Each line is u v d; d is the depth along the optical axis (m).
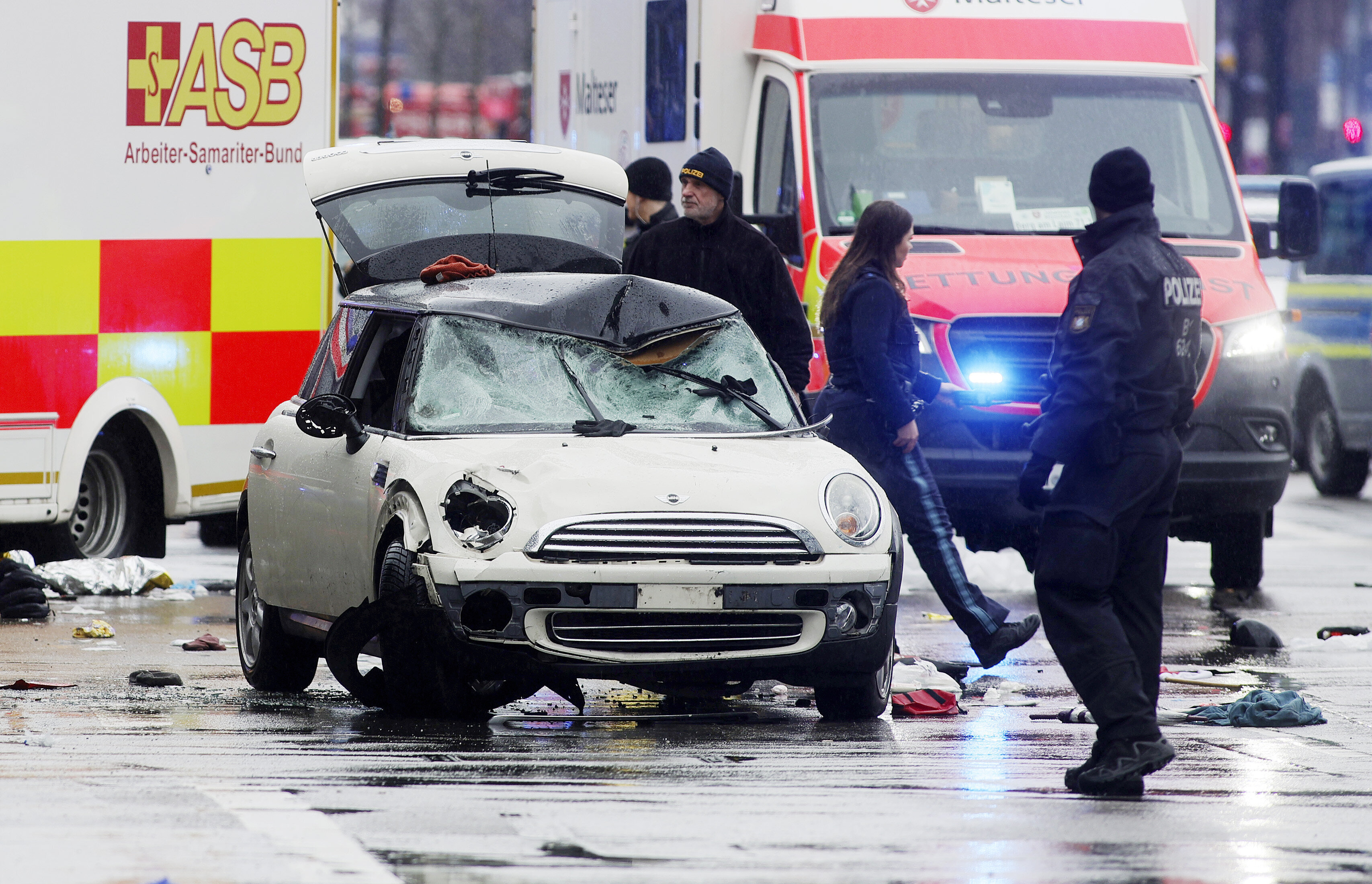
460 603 29.48
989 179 49.50
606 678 29.80
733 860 21.95
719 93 52.09
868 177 49.12
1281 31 150.88
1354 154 174.38
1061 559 26.41
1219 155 51.44
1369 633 43.31
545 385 33.00
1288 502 78.75
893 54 50.47
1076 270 47.28
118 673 36.69
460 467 30.44
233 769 26.84
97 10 47.56
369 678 31.70
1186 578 55.78
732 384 33.69
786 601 30.08
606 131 61.19
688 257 40.09
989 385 46.16
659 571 29.58
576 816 24.00
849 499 31.06
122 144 48.06
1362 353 77.25
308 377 37.34
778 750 29.09
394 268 40.88
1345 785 26.95
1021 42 51.28
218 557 57.78
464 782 26.08
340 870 21.25
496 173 42.47
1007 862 22.14
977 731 31.28
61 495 47.28
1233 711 32.44
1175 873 21.80
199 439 50.03
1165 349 26.67
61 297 47.12
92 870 21.14
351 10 181.88
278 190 50.88
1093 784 26.03
